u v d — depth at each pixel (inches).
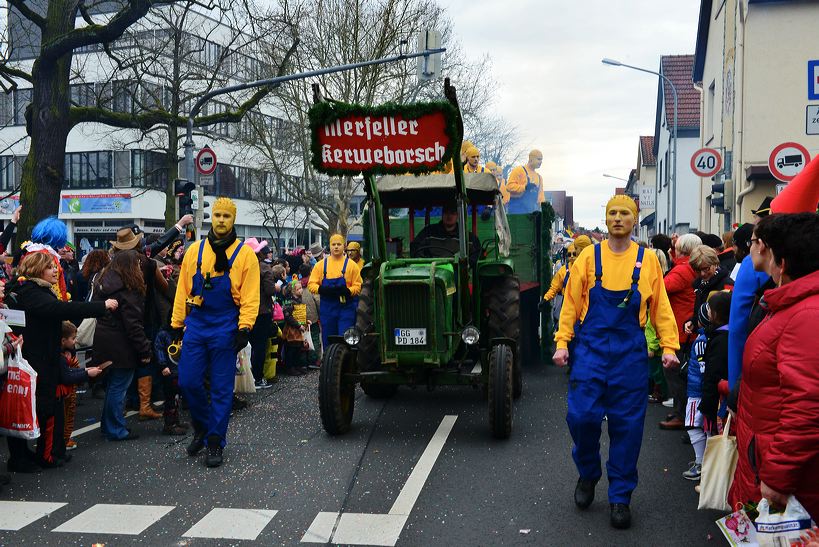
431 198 363.9
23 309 240.8
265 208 1646.2
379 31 1051.9
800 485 122.0
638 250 195.8
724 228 776.3
